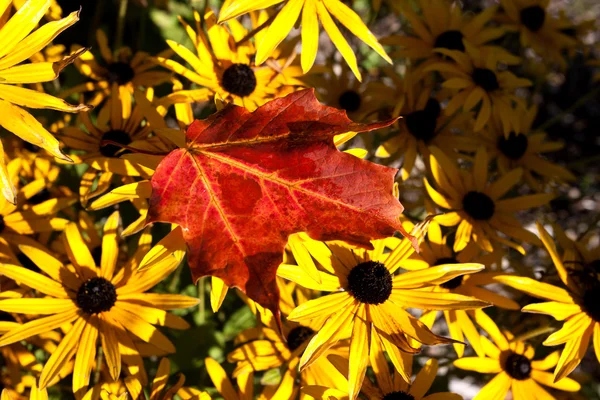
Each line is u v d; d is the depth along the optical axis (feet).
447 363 1.64
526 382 1.53
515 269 1.72
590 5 2.77
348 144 1.86
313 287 1.33
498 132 1.75
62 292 1.40
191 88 1.64
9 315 1.48
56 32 1.25
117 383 1.41
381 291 1.36
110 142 1.21
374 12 1.88
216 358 1.65
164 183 1.17
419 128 1.67
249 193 1.18
